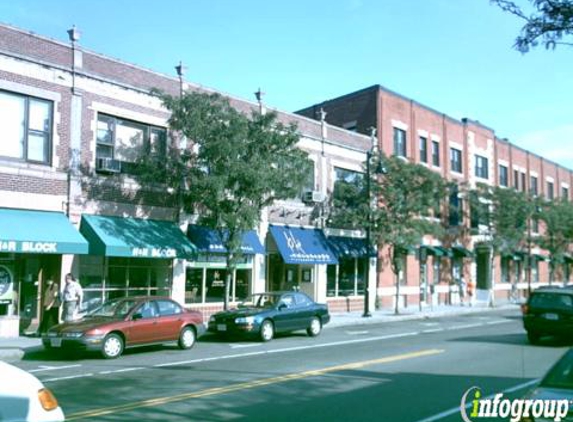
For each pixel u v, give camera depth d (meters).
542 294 17.56
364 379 11.17
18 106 17.36
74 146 18.48
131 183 19.89
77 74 18.67
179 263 21.17
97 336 13.62
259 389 10.16
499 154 44.03
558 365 6.10
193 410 8.56
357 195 27.31
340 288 29.20
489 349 15.88
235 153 18.17
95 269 19.00
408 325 23.94
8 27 17.06
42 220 17.11
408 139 34.56
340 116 34.78
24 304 17.72
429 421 7.99
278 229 25.34
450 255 35.41
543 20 7.16
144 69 20.73
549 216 41.19
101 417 8.09
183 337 15.76
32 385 5.14
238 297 23.89
